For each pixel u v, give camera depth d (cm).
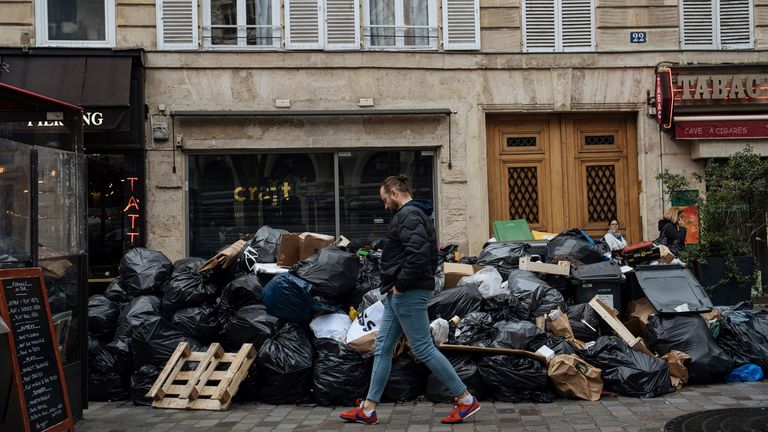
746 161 1132
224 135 1245
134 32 1238
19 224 583
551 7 1292
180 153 1240
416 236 586
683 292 791
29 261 593
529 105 1288
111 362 755
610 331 781
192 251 1257
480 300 762
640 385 694
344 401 695
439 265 894
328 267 745
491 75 1284
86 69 1189
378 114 1259
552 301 768
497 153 1311
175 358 728
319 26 1262
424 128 1273
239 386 723
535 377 680
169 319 779
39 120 692
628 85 1296
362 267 825
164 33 1241
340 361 697
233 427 624
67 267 656
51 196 629
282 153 1274
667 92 1253
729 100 1287
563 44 1293
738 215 1134
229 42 1262
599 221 1308
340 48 1262
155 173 1232
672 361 729
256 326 726
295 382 704
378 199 1281
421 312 599
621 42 1295
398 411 662
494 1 1288
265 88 1254
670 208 1170
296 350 711
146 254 863
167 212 1233
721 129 1273
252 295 770
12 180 575
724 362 746
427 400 702
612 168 1316
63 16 1238
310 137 1258
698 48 1299
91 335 785
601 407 657
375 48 1273
